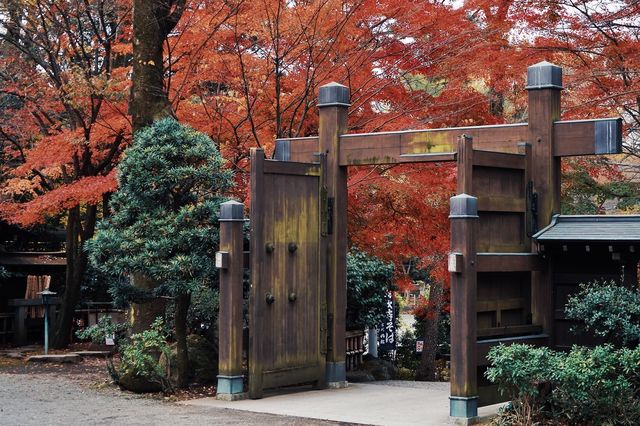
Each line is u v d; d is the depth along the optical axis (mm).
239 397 10711
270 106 14383
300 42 13492
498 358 8336
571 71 14609
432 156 10969
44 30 17109
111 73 15008
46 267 20688
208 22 13703
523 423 8336
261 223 10930
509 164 9969
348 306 15875
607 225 9711
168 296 11711
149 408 10141
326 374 11930
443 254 14312
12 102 20172
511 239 10062
